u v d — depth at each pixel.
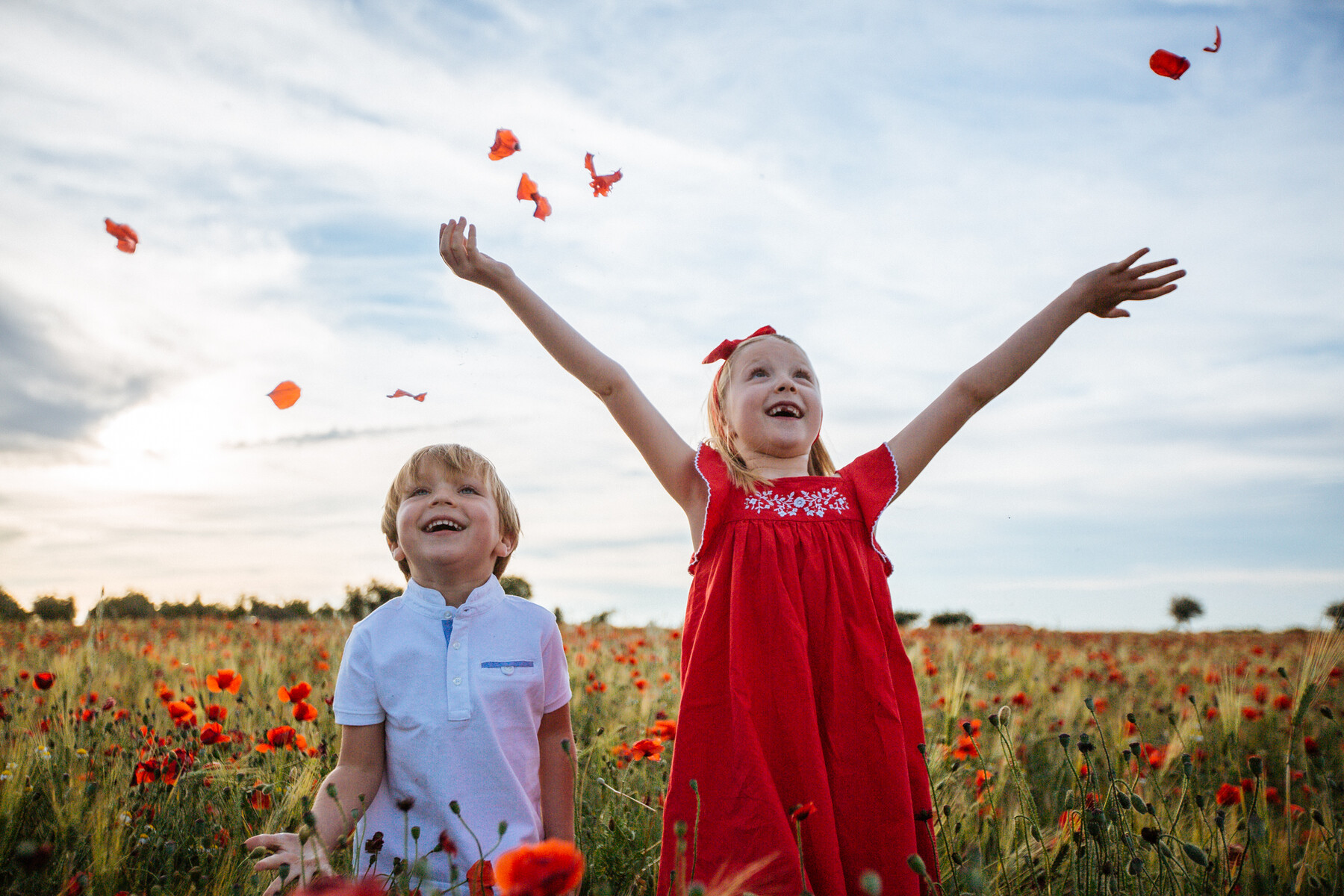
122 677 5.28
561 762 2.52
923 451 2.75
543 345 2.71
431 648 2.36
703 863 2.20
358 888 1.29
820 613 2.44
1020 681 6.62
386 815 2.30
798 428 2.71
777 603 2.40
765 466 2.74
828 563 2.49
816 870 2.13
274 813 2.47
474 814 2.23
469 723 2.28
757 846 2.13
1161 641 13.98
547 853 1.13
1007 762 2.53
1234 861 2.25
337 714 2.34
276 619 14.57
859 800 2.26
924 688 5.44
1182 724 3.97
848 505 2.62
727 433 2.94
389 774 2.34
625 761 3.46
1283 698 4.28
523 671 2.40
